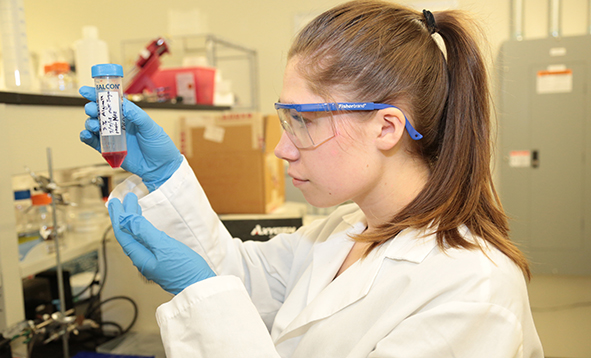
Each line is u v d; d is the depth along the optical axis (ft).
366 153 2.56
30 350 4.47
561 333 9.47
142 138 2.80
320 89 2.53
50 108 4.18
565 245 12.28
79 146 4.62
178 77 8.27
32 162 3.96
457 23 2.69
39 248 4.93
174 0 13.32
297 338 2.79
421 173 2.78
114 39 13.70
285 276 3.69
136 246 2.68
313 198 2.76
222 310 2.45
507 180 12.37
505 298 2.20
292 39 2.83
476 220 2.58
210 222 3.20
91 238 5.63
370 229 3.03
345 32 2.53
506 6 11.85
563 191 12.14
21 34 4.48
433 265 2.38
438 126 2.73
